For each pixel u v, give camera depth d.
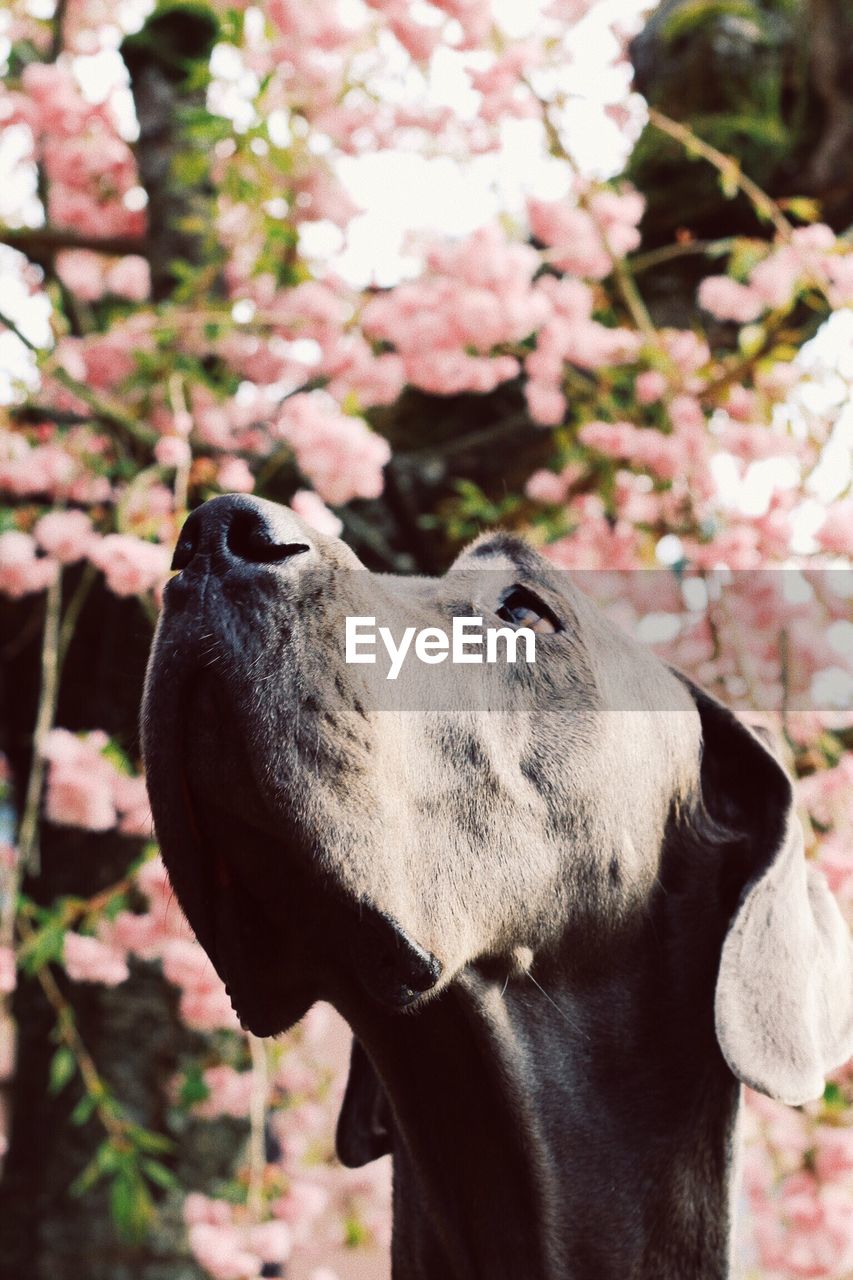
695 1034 2.99
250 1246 4.65
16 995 5.60
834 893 4.38
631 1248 2.86
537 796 2.80
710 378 5.13
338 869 2.37
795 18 5.95
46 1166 5.29
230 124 4.95
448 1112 2.85
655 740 3.05
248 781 2.33
